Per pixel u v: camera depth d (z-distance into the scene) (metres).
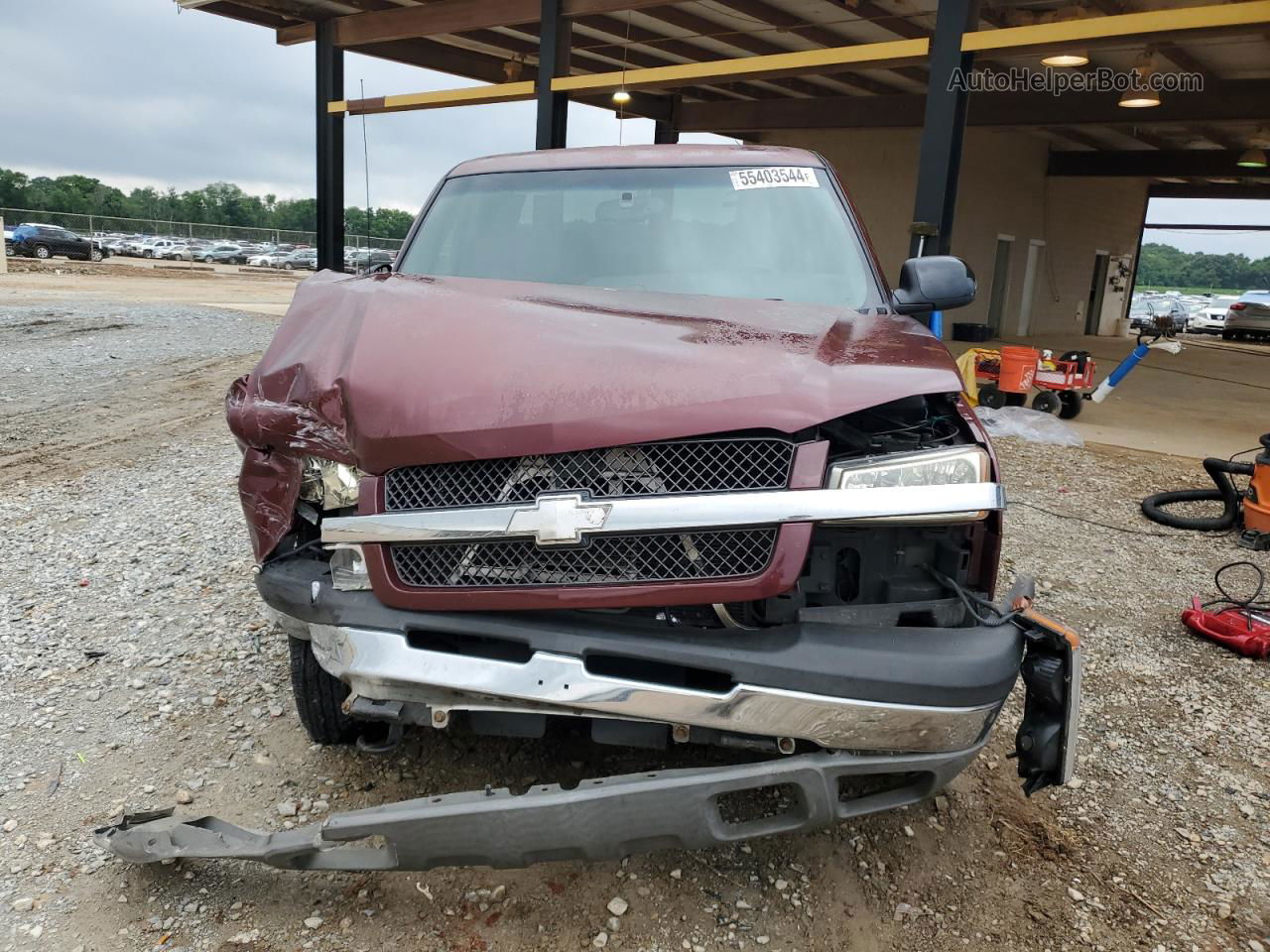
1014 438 9.62
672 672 2.28
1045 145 24.09
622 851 2.24
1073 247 26.55
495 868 2.27
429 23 14.75
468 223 3.91
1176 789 3.22
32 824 2.78
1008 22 12.45
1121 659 4.26
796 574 2.19
